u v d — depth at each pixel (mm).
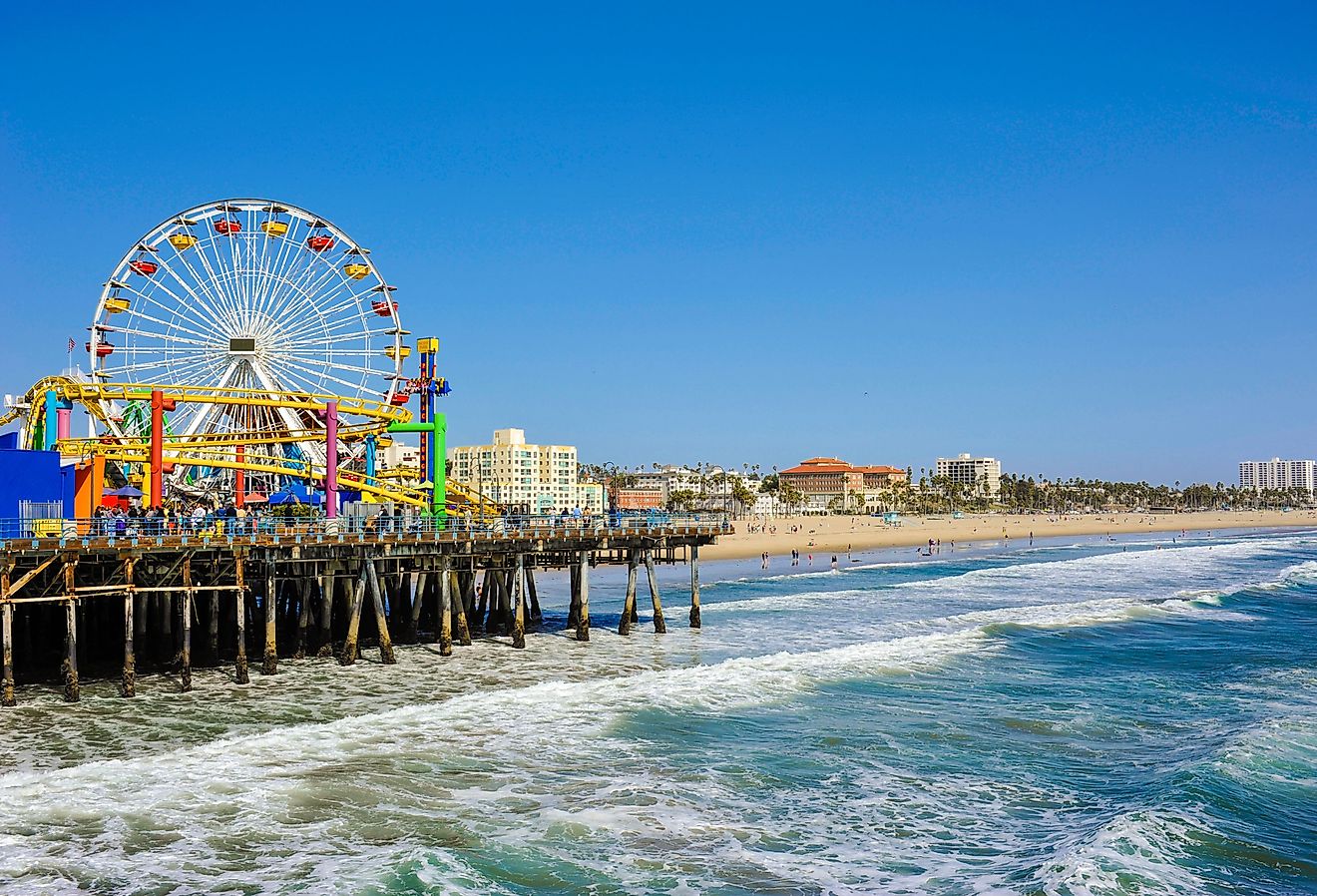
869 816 27391
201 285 72125
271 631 42438
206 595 46844
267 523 45906
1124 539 198500
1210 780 29547
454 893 21781
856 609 71500
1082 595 83688
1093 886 22203
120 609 47656
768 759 32188
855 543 174750
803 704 39469
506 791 28500
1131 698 41562
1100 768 32062
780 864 24078
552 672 43938
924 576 106062
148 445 56031
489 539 48219
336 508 52188
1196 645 55344
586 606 52250
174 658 45156
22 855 23406
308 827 25344
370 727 34031
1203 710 39562
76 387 58625
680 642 52781
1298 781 30047
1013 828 26703
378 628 45375
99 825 25156
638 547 54906
